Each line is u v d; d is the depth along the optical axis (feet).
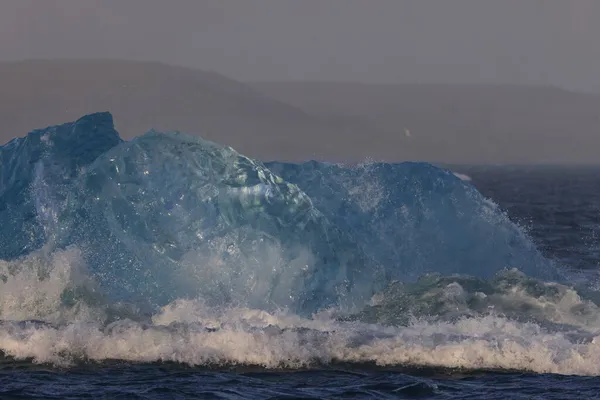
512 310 171.01
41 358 151.84
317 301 175.63
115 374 144.56
